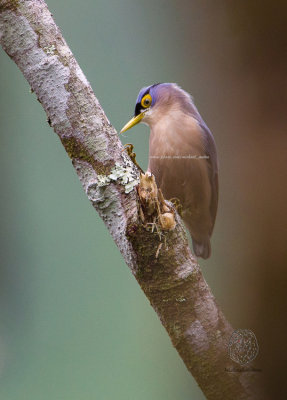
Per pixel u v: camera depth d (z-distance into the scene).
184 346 3.95
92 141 3.95
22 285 4.28
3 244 4.28
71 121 3.95
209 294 3.95
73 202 4.29
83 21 4.17
